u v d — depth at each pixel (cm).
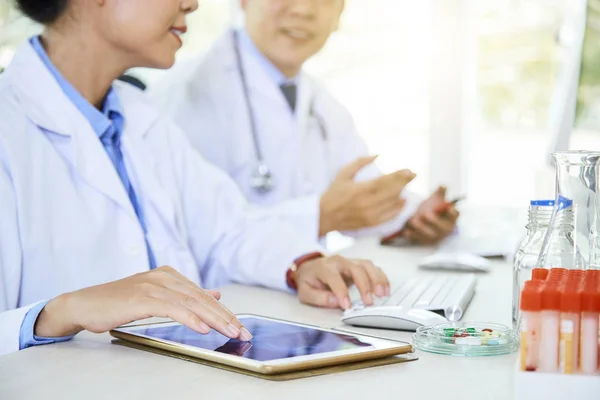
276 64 246
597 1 158
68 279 127
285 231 146
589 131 163
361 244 202
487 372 78
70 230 128
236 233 153
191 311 88
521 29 285
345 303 113
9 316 95
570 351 63
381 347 83
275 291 133
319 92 256
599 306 63
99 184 132
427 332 91
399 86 286
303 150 253
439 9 280
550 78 285
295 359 77
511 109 290
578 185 87
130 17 134
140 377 77
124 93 152
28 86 132
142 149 146
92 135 133
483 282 141
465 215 233
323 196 208
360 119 289
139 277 95
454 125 284
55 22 136
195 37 280
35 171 126
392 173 207
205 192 156
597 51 160
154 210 143
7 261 121
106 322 90
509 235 196
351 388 72
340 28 286
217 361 79
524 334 64
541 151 288
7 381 76
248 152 246
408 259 175
